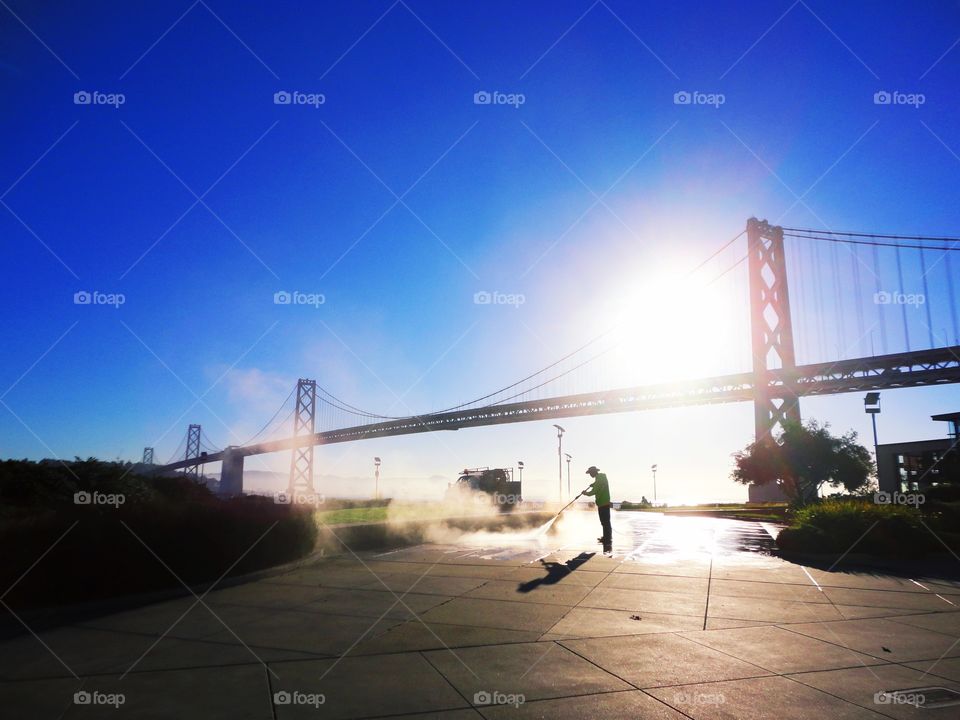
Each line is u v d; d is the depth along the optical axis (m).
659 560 11.54
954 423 42.59
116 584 8.35
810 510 13.72
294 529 11.12
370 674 5.21
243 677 5.15
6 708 4.50
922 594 8.35
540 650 5.86
